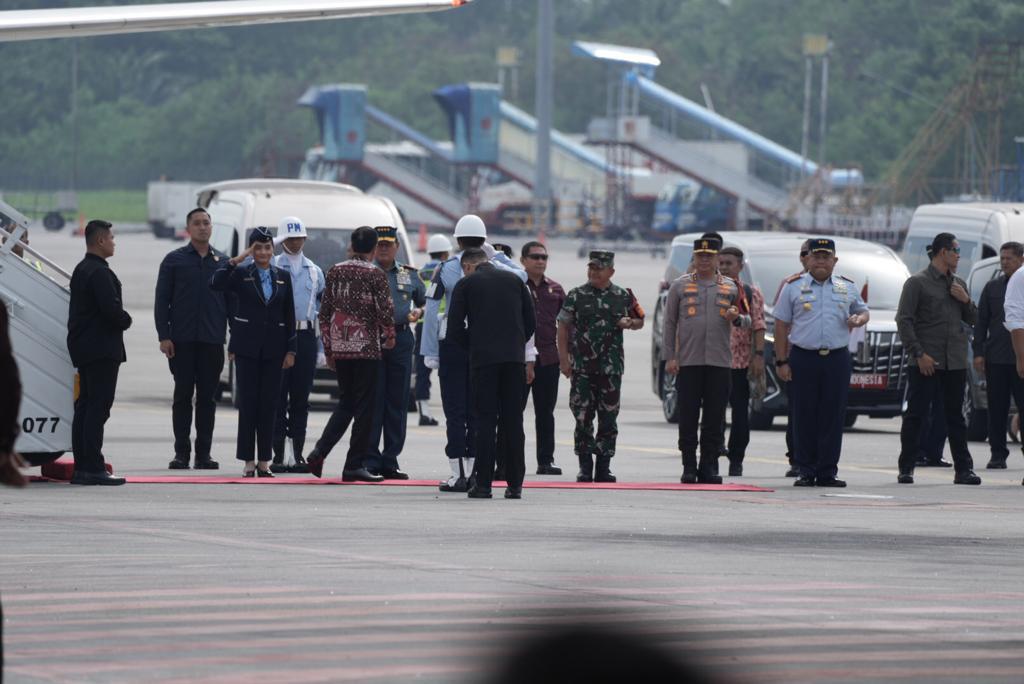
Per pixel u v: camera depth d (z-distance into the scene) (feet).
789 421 145.69
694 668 47.14
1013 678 61.16
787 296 138.82
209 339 138.31
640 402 235.40
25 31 152.25
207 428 139.33
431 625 68.44
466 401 125.80
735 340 146.20
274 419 136.46
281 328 133.39
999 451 157.17
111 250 123.95
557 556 89.40
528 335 121.60
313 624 68.59
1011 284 144.05
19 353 123.95
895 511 117.91
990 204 216.74
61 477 127.85
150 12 155.33
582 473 136.15
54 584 77.92
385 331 129.49
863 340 194.70
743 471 152.56
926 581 83.35
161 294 137.80
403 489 127.03
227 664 60.95
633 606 73.56
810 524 107.65
